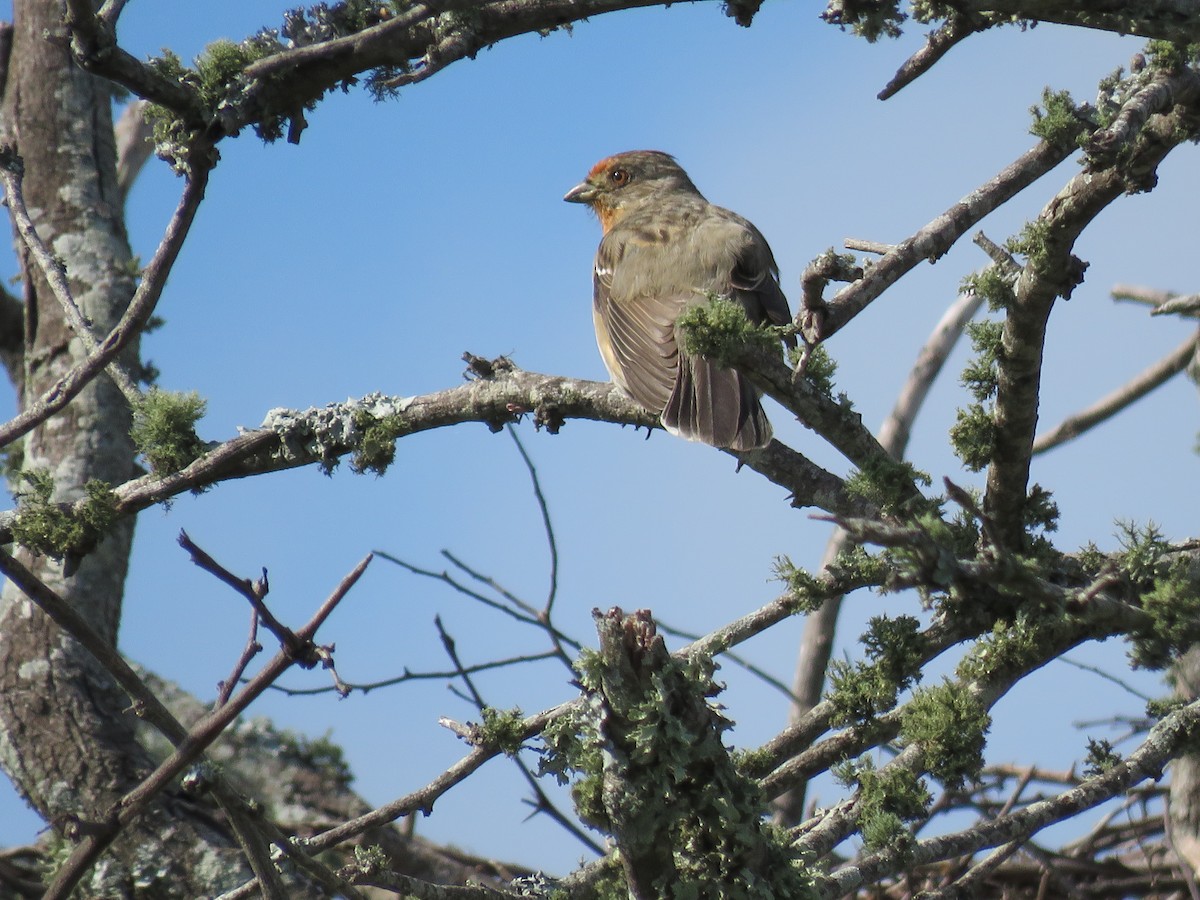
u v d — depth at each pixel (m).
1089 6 7.63
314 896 12.20
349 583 6.67
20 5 15.48
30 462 13.68
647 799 6.99
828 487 9.59
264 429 10.05
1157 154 7.95
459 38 8.09
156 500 9.95
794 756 9.38
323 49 7.89
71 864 6.93
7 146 10.04
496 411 10.07
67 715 12.44
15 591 13.00
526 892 8.27
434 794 8.73
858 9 8.02
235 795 7.04
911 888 12.16
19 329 15.84
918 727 8.84
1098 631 9.21
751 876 7.29
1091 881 12.39
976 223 9.02
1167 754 9.15
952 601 9.33
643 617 7.05
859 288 8.63
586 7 8.07
